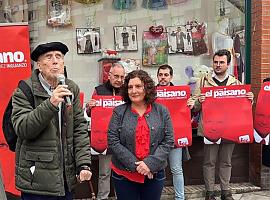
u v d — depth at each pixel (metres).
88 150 3.00
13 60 4.59
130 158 3.40
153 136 3.44
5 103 4.59
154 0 6.22
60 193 2.84
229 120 5.06
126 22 6.18
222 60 5.12
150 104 3.54
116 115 3.53
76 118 3.03
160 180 3.55
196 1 6.30
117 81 4.93
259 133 5.23
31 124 2.68
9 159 4.62
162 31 6.26
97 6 6.09
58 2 5.98
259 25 5.76
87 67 6.09
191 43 6.30
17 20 5.77
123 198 3.56
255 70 5.89
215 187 5.72
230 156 5.25
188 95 4.91
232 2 6.20
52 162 2.82
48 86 2.92
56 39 6.00
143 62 6.22
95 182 5.55
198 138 5.87
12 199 4.67
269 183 5.88
